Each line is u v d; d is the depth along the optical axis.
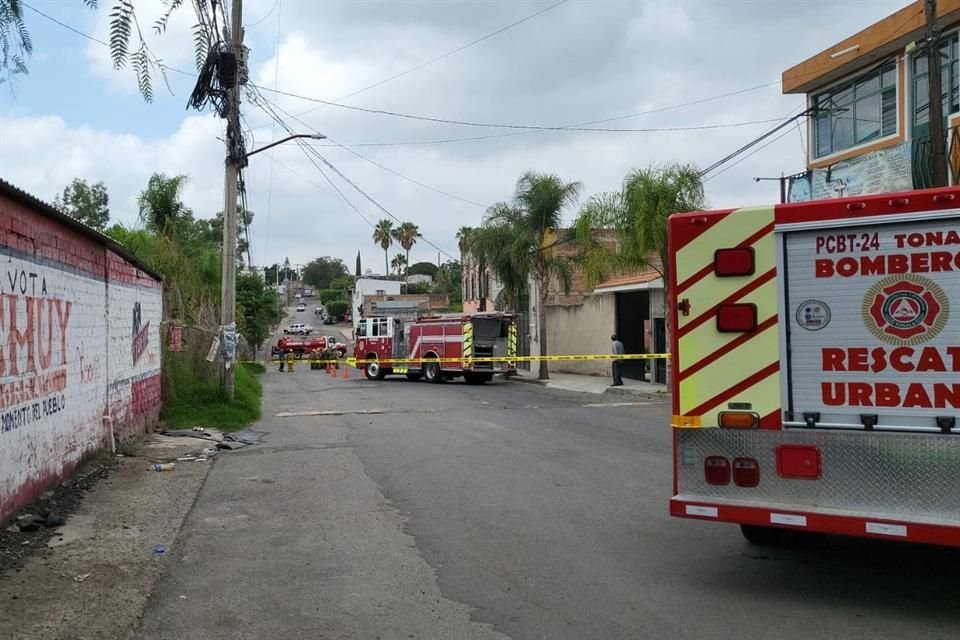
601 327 33.22
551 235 31.31
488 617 5.40
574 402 22.09
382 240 104.62
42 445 8.60
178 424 15.81
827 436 5.49
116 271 12.05
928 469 5.19
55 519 7.76
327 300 132.00
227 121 17.69
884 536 5.22
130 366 13.06
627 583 6.09
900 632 5.01
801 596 5.73
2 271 7.44
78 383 10.05
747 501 5.70
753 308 5.74
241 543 7.36
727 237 5.84
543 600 5.73
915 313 5.26
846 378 5.46
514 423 16.73
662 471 10.92
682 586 6.00
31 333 8.24
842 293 5.49
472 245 35.03
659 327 28.34
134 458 11.83
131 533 7.64
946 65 16.55
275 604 5.70
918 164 16.98
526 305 39.47
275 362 54.12
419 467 11.36
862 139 19.25
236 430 15.76
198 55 4.02
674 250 6.00
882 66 18.47
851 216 5.45
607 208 23.27
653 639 4.95
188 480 10.38
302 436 14.86
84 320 10.32
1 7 3.66
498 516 8.36
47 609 5.49
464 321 31.42
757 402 5.71
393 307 57.44
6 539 7.11
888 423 5.30
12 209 7.70
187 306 21.17
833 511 5.41
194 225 35.38
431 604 5.68
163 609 5.59
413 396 24.66
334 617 5.43
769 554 6.84
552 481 10.24
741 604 5.58
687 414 5.91
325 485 10.10
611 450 12.85
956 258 5.16
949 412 5.14
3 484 7.42
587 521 8.11
